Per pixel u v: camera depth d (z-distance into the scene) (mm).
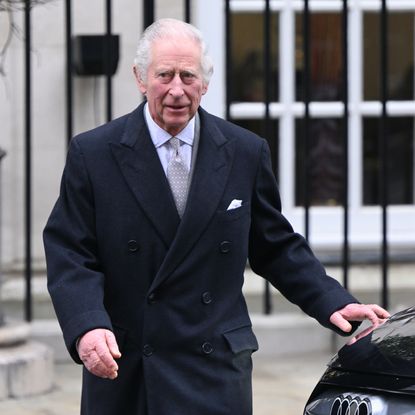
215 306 8438
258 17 17016
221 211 8438
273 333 15438
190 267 8320
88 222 8406
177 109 8164
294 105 17125
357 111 17266
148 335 8312
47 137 16172
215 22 16812
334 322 8484
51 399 13617
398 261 17062
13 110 16062
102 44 15602
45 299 15906
